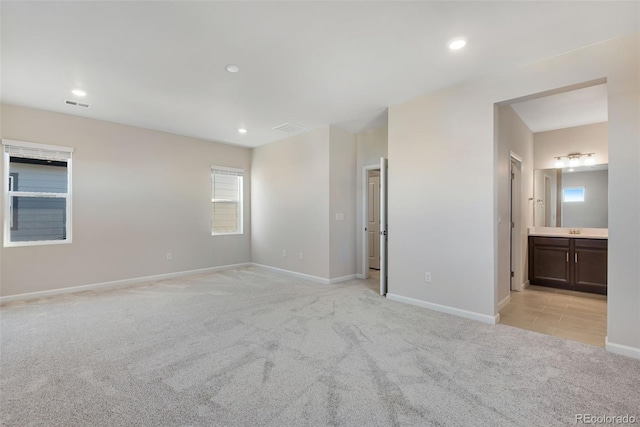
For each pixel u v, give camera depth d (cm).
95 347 258
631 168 238
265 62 279
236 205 636
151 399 187
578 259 435
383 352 248
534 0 197
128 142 483
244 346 260
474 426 163
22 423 166
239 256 630
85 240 444
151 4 201
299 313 344
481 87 312
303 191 529
